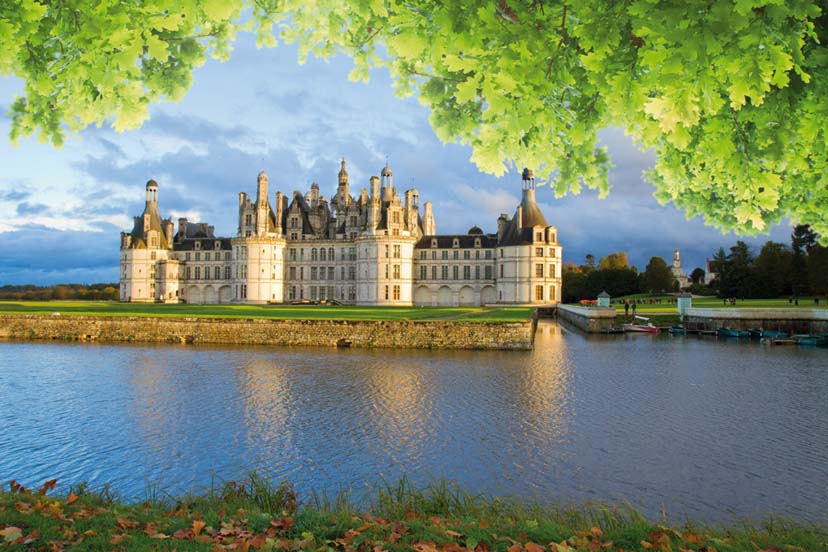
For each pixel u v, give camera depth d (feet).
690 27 17.37
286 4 28.04
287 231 446.60
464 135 27.37
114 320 205.36
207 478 57.88
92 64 22.98
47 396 97.81
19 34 21.02
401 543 29.40
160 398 95.76
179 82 28.02
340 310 283.59
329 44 29.19
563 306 352.08
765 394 99.30
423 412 84.94
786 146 22.85
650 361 143.64
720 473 58.70
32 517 31.17
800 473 58.75
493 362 141.79
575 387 105.60
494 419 80.79
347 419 80.79
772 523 41.78
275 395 97.91
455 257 421.18
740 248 407.03
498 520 36.58
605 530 35.47
